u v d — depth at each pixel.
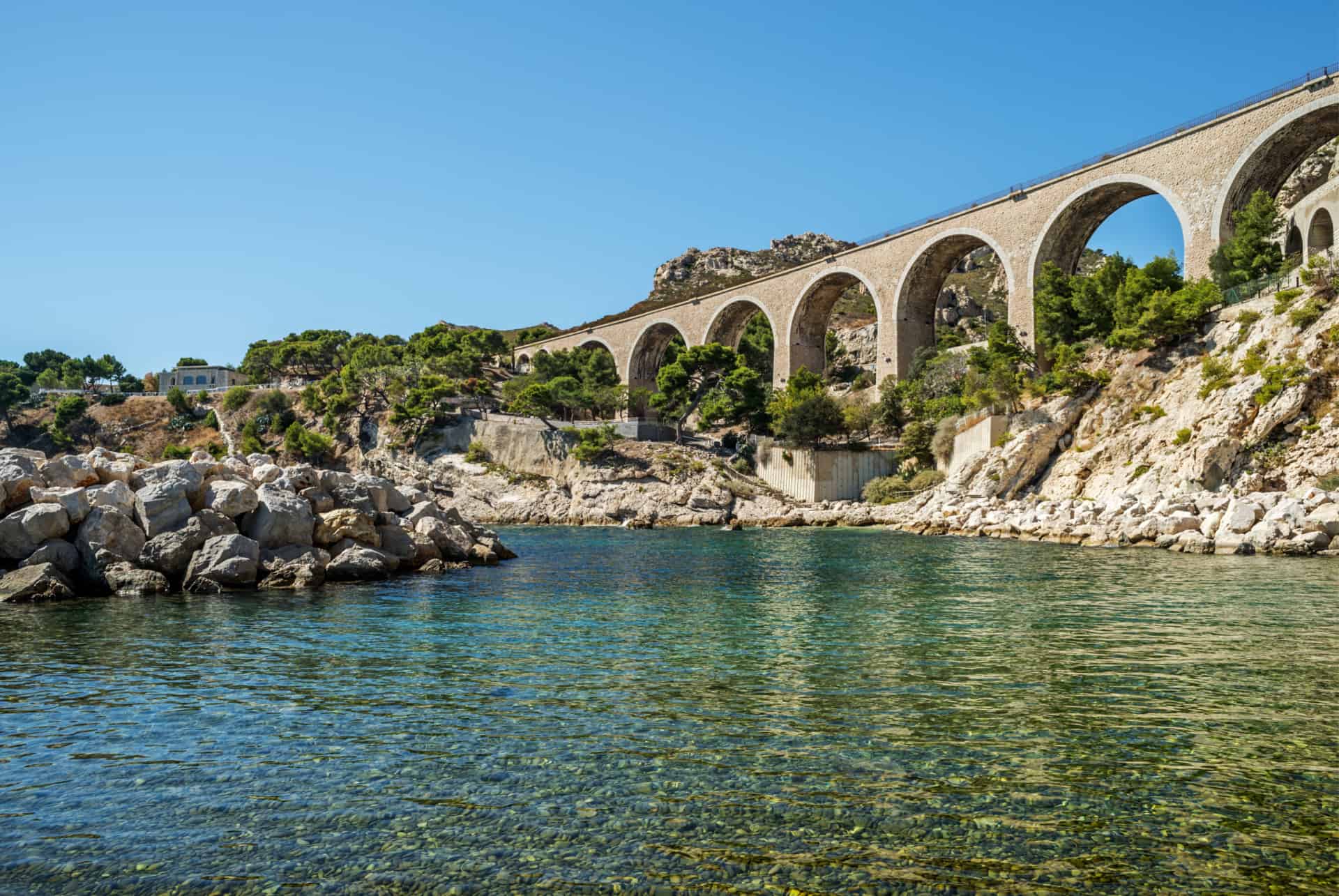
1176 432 45.84
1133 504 41.00
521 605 21.11
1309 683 12.41
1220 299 49.62
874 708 11.23
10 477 23.44
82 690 12.54
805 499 69.88
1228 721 10.56
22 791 8.53
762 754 9.40
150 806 8.13
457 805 8.08
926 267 75.94
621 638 16.52
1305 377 40.72
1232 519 33.91
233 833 7.53
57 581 21.45
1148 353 52.06
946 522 49.94
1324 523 31.59
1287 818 7.70
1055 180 62.84
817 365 90.75
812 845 7.17
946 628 17.38
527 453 80.75
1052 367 61.28
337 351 137.62
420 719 10.92
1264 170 51.88
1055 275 63.59
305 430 96.50
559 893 6.42
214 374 133.25
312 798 8.29
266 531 24.94
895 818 7.70
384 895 6.43
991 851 7.05
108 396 120.94
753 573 28.69
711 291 99.62
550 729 10.39
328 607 20.45
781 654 14.84
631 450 77.56
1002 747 9.61
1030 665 13.80
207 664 14.27
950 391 70.00
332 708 11.49
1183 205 54.53
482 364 137.75
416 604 21.12
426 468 83.38
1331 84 47.06
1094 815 7.76
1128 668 13.48
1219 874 6.68
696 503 68.81
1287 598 20.72
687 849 7.11
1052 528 42.28
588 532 59.03
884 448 71.12
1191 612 19.00
